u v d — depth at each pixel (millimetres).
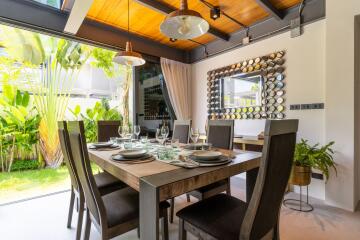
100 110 4551
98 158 1630
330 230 1804
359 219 1994
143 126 3969
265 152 851
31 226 1903
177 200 2461
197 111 4352
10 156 3762
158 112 4195
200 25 1847
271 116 3037
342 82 2232
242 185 2961
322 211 2162
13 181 3320
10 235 1757
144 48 3779
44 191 2906
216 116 3885
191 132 2273
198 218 1124
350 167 2182
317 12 2600
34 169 3955
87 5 2199
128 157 1480
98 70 5664
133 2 2645
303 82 2725
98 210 1143
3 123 3535
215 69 3920
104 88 5785
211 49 4047
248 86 3354
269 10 2736
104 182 1856
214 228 1038
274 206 1030
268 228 1039
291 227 1851
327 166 2238
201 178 1123
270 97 3053
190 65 4520
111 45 3332
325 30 2418
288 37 2891
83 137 1169
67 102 4277
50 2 2717
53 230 1835
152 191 950
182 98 4305
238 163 1354
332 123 2301
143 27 3377
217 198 1354
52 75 3943
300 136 2736
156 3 2604
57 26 2773
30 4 2584
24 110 3676
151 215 963
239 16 3078
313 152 2217
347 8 2207
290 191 2727
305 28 2715
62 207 2311
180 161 1376
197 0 2639
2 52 4023
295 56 2812
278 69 2973
